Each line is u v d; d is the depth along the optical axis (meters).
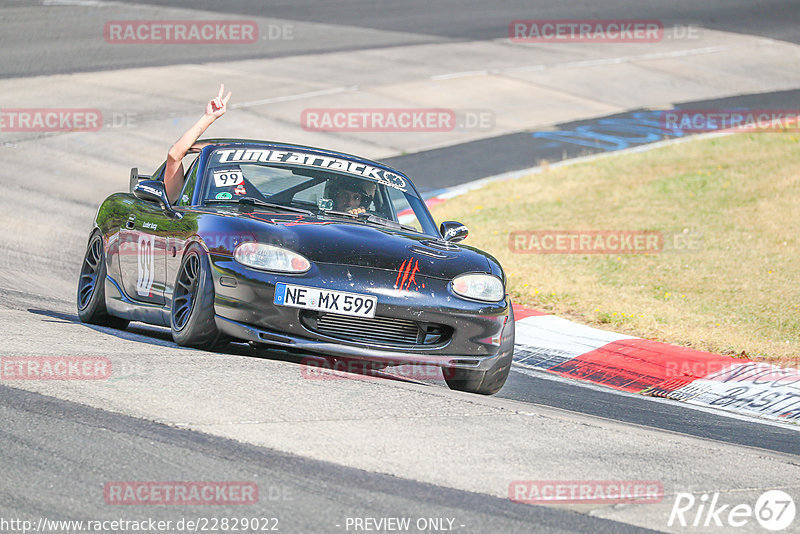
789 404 26.34
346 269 21.38
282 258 21.20
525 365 29.86
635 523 14.22
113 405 17.14
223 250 21.59
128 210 26.72
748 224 49.12
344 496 14.05
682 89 89.75
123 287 26.36
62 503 13.06
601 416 22.92
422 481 14.99
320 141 66.12
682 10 123.00
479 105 79.50
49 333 23.11
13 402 16.91
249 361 21.30
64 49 82.88
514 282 40.03
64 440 15.29
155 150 60.09
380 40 98.38
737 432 22.95
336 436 16.61
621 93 87.12
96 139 60.94
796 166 60.09
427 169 62.56
